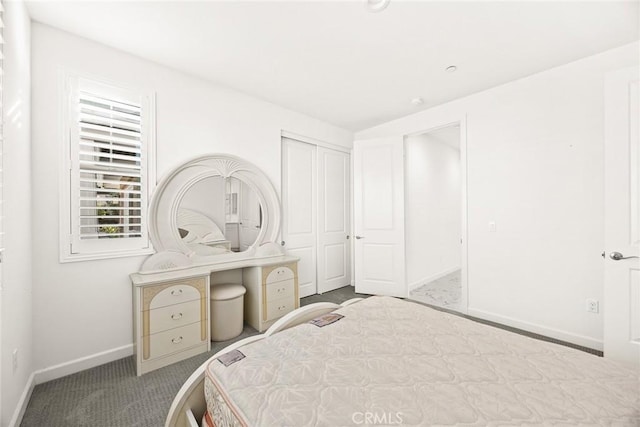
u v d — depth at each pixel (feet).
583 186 7.28
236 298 8.23
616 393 2.80
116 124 6.88
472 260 9.52
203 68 7.84
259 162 9.98
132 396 5.49
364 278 12.37
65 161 6.17
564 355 3.56
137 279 6.61
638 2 5.29
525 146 8.30
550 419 2.46
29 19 5.63
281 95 9.67
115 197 6.89
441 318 4.86
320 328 4.44
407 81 8.59
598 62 7.06
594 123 7.11
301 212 11.69
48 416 4.92
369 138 13.24
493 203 8.98
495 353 3.63
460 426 2.39
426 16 5.73
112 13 5.60
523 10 5.55
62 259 6.14
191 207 8.25
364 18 5.79
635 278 5.96
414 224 13.48
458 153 17.83
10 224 4.39
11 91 4.43
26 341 5.31
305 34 6.31
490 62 7.49
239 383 3.04
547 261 7.90
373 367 3.31
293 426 2.39
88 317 6.50
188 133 8.18
